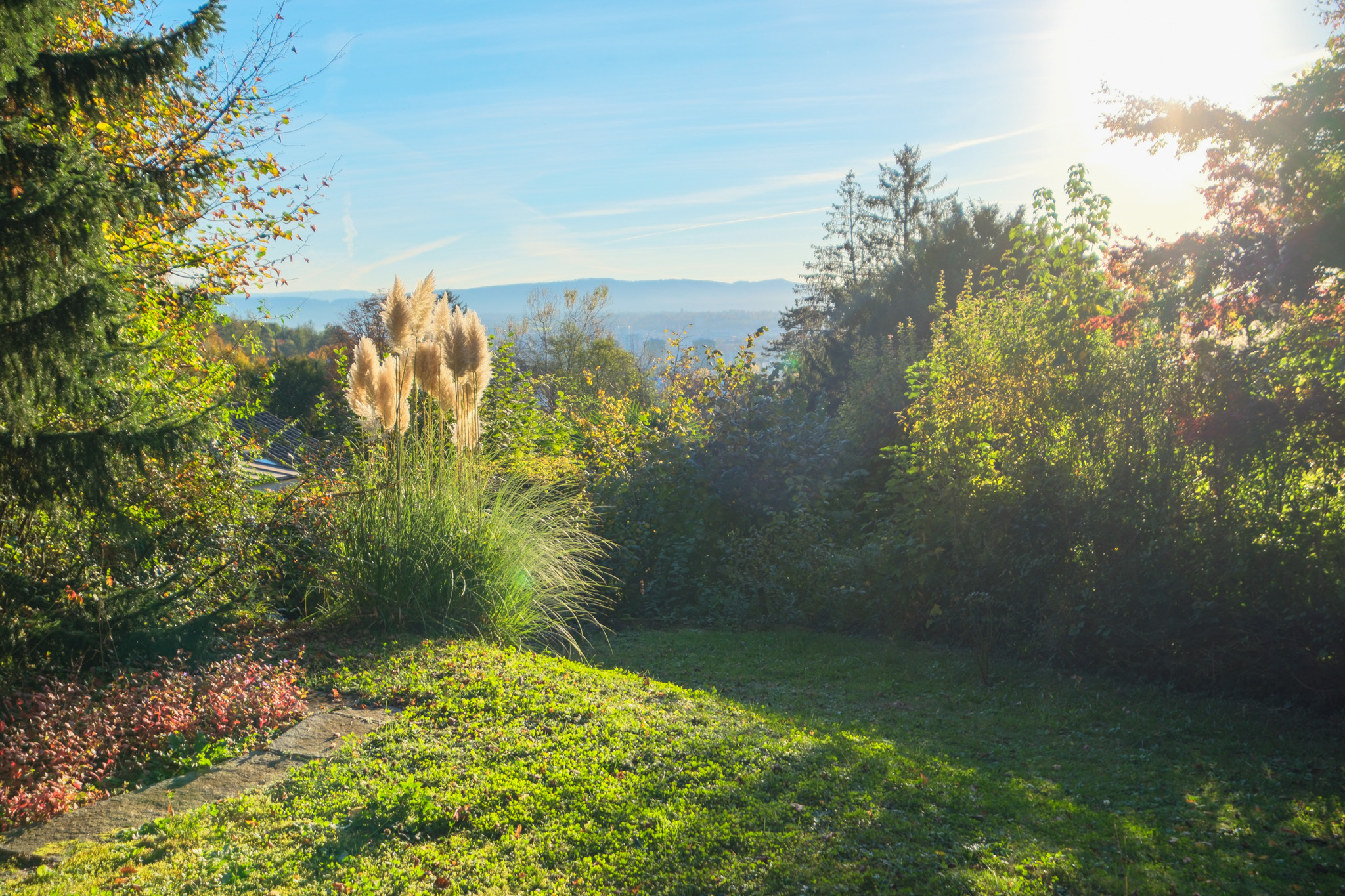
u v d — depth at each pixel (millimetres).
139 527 7145
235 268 9172
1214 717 6508
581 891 3545
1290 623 6535
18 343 4777
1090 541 7699
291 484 9273
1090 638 7832
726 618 10422
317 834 4078
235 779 4816
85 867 3734
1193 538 7043
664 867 3727
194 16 6203
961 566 8828
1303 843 4348
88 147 5512
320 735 5500
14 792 4496
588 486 11273
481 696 6145
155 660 6410
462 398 9109
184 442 5504
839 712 6883
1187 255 7469
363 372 8773
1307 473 6645
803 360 22828
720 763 4914
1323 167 6562
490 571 8188
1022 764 5656
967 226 25734
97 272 5230
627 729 5438
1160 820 4660
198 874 3664
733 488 11469
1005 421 8727
